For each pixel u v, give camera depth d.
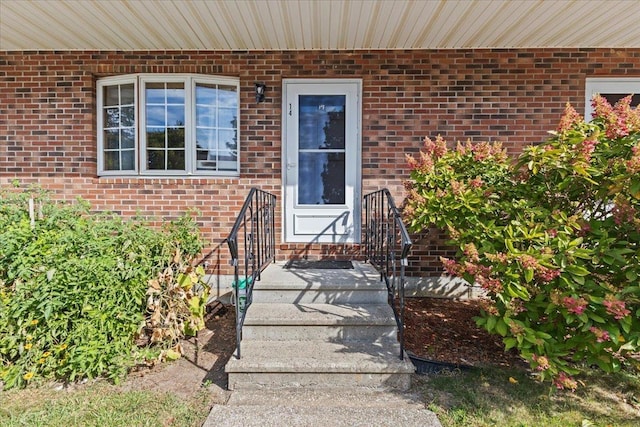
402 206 4.47
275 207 4.53
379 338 3.07
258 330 3.08
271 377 2.68
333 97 4.57
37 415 2.37
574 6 3.34
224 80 4.57
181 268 3.41
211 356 3.18
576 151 2.59
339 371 2.67
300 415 2.36
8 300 2.80
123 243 3.15
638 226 2.44
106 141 4.64
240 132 4.52
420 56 4.44
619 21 3.66
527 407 2.46
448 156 3.64
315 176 4.63
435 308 4.15
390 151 4.49
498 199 3.15
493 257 2.60
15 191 4.48
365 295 3.40
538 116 4.44
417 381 2.77
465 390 2.64
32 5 3.34
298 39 4.13
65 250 2.95
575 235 2.71
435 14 3.51
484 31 3.91
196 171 4.58
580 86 4.42
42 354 2.79
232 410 2.40
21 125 4.54
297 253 4.55
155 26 3.78
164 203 4.55
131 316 2.97
